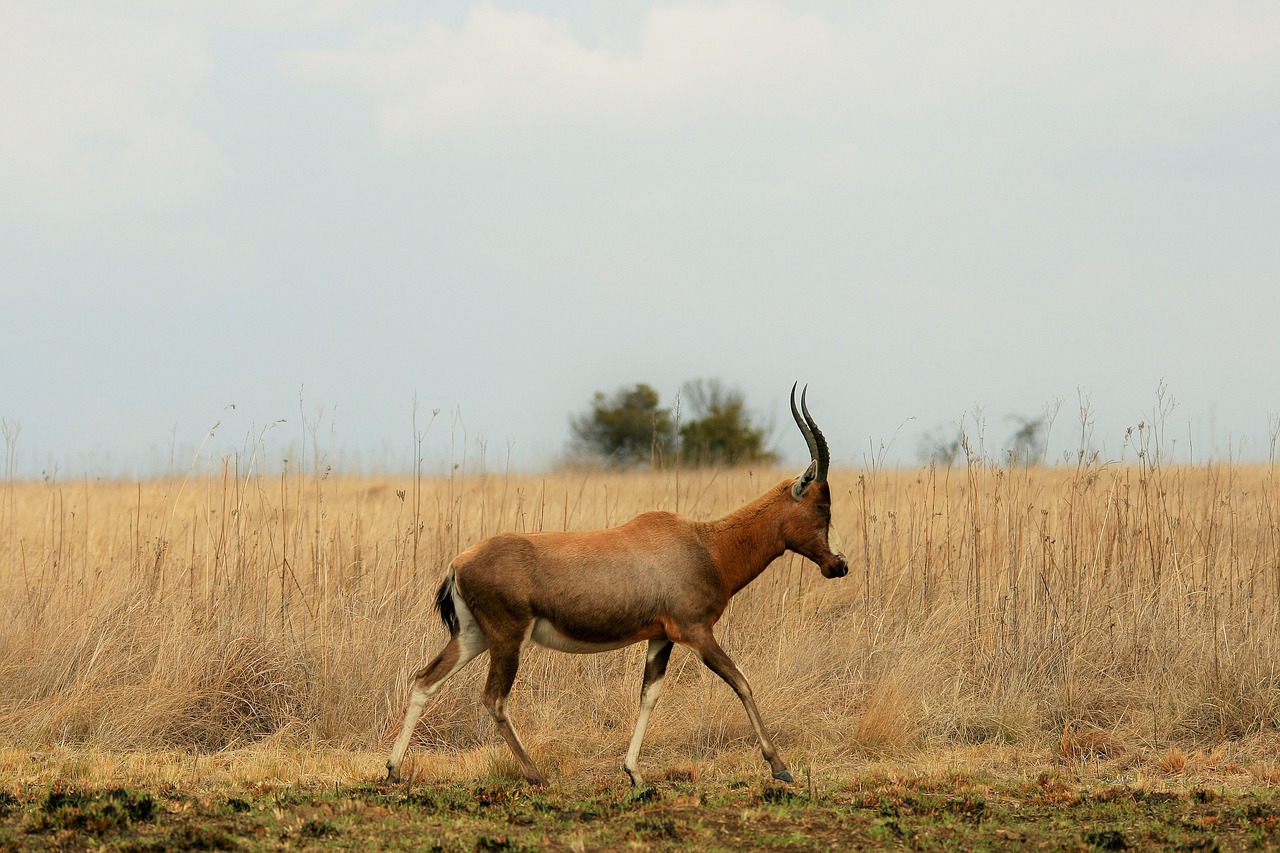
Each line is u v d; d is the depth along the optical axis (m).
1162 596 37.69
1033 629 36.00
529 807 24.92
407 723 27.47
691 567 28.20
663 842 21.86
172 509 45.44
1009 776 29.30
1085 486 42.19
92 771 27.95
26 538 45.88
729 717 32.81
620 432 133.25
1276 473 49.03
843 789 27.11
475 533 46.16
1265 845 21.62
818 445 29.58
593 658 36.16
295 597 39.28
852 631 38.00
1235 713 32.41
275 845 21.05
